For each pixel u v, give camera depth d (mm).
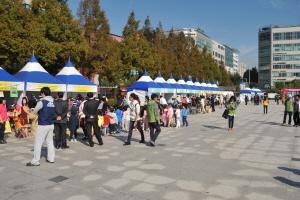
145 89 21375
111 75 28891
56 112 7723
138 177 5168
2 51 17375
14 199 4102
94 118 8297
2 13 17672
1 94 12312
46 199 4105
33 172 5504
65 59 21453
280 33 84062
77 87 16172
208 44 97688
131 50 32188
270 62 85812
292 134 11008
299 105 13539
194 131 12000
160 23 45250
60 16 21531
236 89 65188
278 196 4199
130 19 34250
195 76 48188
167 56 41062
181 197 4172
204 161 6418
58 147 7980
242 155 7090
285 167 5883
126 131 12156
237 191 4418
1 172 5504
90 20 26969
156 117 8195
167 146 8375
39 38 19688
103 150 7730
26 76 14016
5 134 10625
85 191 4438
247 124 14852
